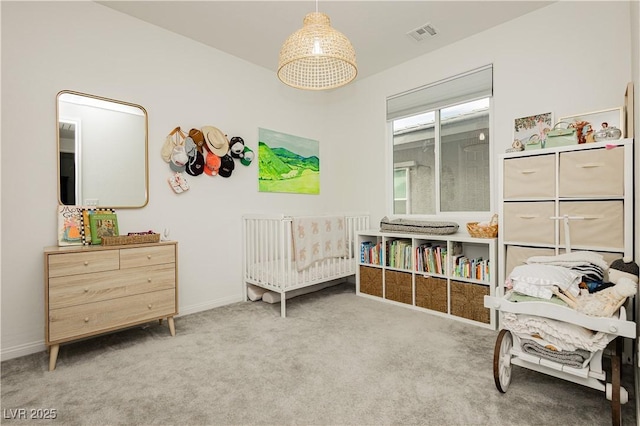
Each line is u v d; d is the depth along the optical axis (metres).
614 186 1.96
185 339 2.31
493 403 1.53
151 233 2.44
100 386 1.70
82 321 1.98
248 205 3.38
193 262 2.94
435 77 3.23
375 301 3.25
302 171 3.91
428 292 2.89
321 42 1.74
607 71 2.29
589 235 2.05
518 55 2.69
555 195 2.19
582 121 2.26
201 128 3.00
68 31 2.29
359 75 3.81
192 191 2.94
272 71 3.63
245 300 3.29
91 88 2.39
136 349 2.15
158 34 2.74
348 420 1.41
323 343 2.22
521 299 1.58
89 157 2.37
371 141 3.83
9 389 1.68
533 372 1.82
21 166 2.10
